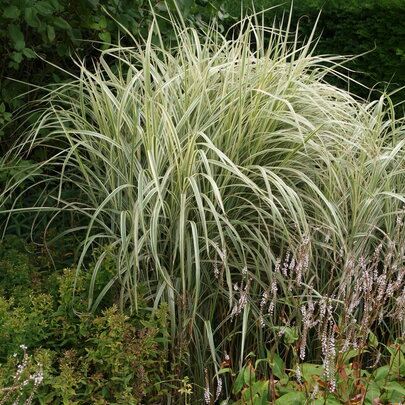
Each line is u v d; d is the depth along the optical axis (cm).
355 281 319
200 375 298
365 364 330
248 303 296
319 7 577
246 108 328
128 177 311
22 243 339
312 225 320
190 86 329
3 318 244
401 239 333
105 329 266
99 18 372
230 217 316
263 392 252
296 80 351
